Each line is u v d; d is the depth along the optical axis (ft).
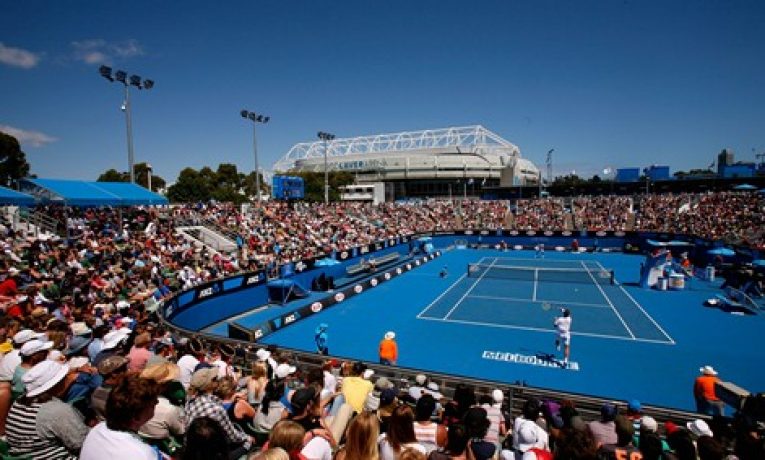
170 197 259.39
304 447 12.53
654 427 19.47
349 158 458.09
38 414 11.78
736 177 217.36
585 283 94.43
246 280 71.77
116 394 9.29
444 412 20.54
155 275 60.18
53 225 83.76
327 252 97.81
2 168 167.53
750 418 23.06
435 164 386.11
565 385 41.04
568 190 289.12
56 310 35.60
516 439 16.49
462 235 168.14
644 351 50.42
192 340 31.12
